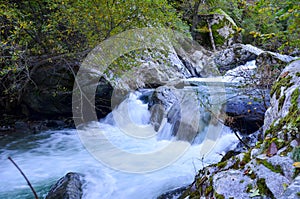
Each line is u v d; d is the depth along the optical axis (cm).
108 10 382
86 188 276
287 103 146
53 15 419
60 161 381
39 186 311
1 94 519
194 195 137
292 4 242
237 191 105
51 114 553
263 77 370
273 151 117
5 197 290
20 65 416
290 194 77
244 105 365
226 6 1083
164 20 410
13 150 429
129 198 263
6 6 390
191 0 939
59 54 449
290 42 298
